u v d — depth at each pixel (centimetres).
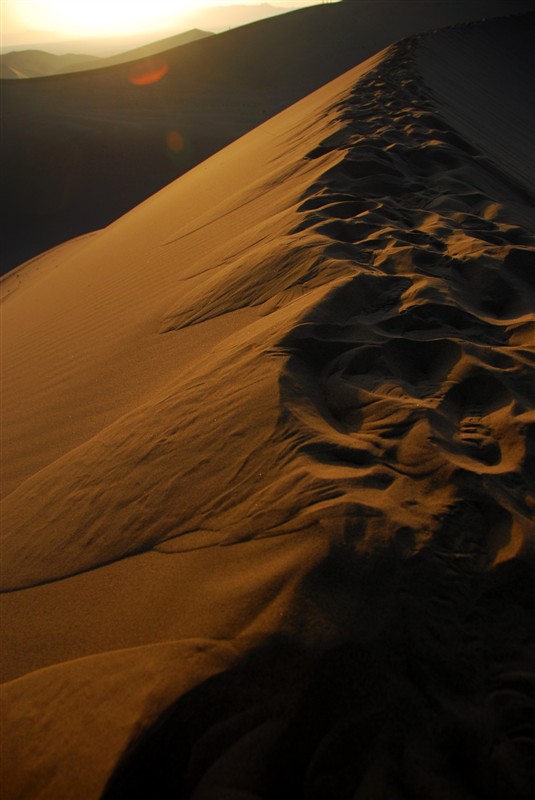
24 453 359
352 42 4772
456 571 162
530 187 734
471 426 228
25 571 227
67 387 436
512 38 2366
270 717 135
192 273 567
